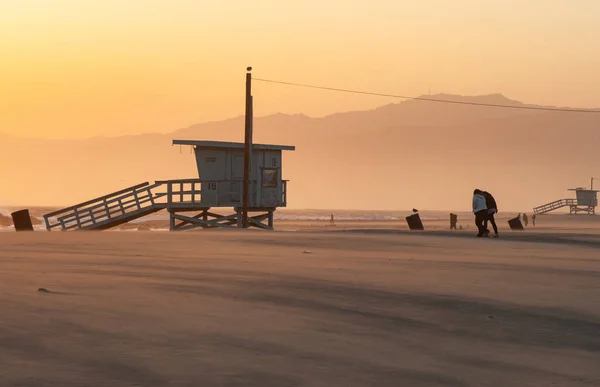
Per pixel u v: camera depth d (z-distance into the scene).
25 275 19.25
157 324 12.66
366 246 34.12
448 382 9.82
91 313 13.37
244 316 13.86
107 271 20.77
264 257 26.70
